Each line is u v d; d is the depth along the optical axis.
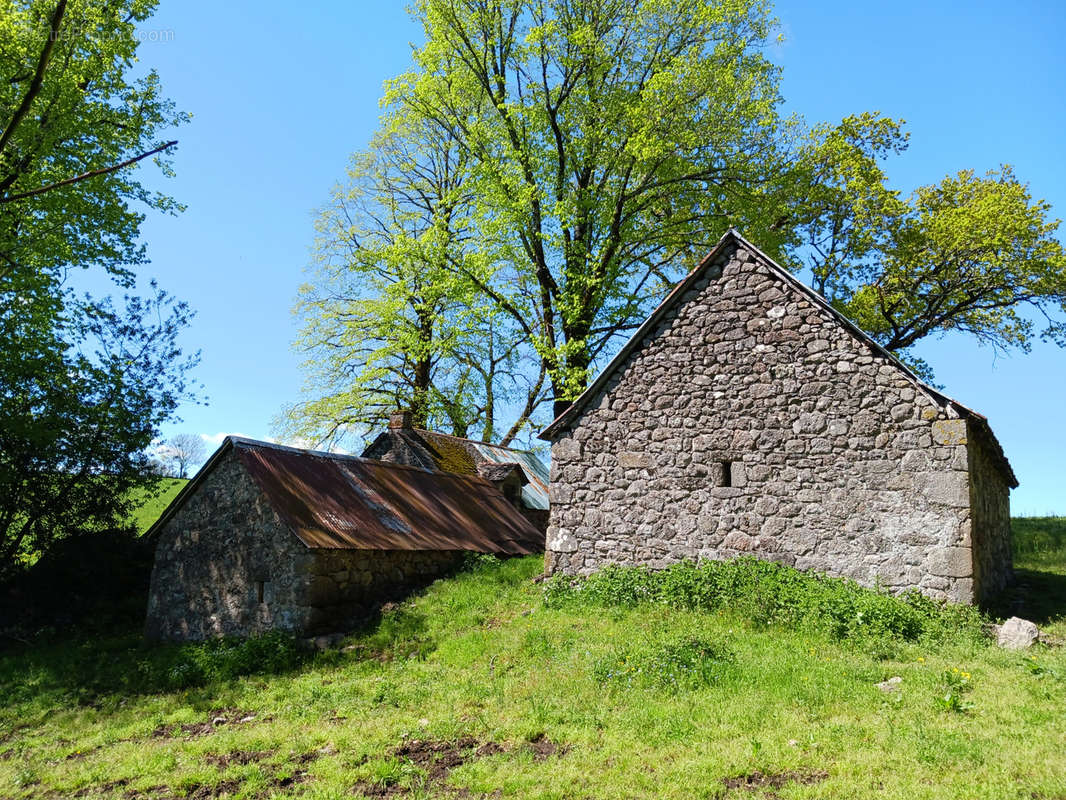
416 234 29.88
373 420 30.12
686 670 9.33
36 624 16.69
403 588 16.05
